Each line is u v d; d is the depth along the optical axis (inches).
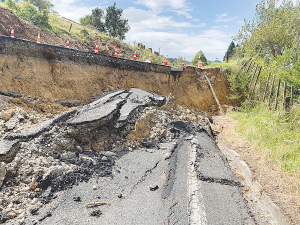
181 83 422.0
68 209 127.0
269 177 179.3
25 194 130.4
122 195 145.0
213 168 191.8
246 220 139.3
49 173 142.6
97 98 276.5
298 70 294.7
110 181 157.3
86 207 130.4
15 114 177.3
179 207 137.6
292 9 505.0
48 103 227.8
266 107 329.4
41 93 231.6
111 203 136.6
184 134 253.6
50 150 163.8
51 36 440.5
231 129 308.0
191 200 145.5
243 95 446.9
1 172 127.8
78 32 568.4
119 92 280.2
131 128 222.2
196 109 409.7
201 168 185.5
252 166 201.2
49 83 244.7
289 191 157.9
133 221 122.3
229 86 465.4
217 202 148.6
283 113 260.1
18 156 144.7
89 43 532.7
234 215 140.2
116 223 119.8
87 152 183.9
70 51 269.4
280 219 138.3
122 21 831.7
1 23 332.2
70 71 266.2
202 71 454.3
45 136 167.9
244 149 238.1
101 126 201.0
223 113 413.4
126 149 205.8
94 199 137.8
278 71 328.8
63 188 142.6
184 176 173.8
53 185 141.1
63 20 645.3
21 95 207.2
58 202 130.8
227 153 242.5
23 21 404.2
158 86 378.9
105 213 127.4
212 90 437.7
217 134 304.7
